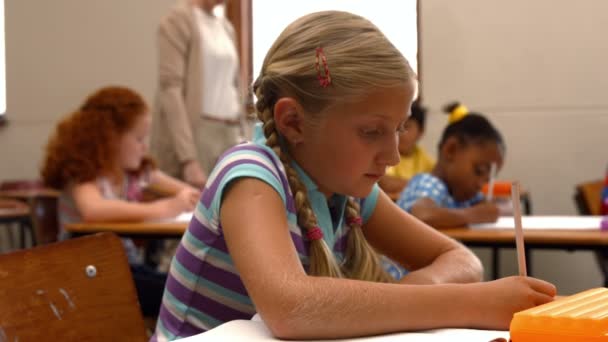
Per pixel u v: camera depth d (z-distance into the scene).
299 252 1.07
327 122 1.01
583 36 4.36
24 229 4.95
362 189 1.03
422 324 0.89
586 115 4.36
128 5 5.12
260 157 1.04
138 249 3.27
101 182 2.78
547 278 4.40
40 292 1.14
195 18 3.68
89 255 1.22
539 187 4.44
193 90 3.67
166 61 3.65
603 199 3.30
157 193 3.14
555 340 0.73
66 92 5.29
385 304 0.87
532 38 4.43
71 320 1.17
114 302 1.22
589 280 4.34
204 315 1.12
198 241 1.09
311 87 1.01
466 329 0.90
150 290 2.33
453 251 1.26
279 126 1.06
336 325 0.86
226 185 1.01
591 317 0.72
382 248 1.29
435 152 4.54
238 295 1.10
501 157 2.62
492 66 4.48
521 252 0.95
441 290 0.91
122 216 2.64
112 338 1.21
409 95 1.00
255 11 4.85
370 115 0.98
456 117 3.12
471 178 2.59
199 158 3.70
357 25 1.02
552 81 4.40
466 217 2.39
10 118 5.41
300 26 1.06
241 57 4.82
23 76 5.38
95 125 2.80
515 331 0.75
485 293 0.92
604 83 4.33
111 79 5.18
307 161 1.07
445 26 4.54
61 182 2.78
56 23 5.29
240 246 0.94
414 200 2.51
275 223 0.97
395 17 4.62
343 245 1.19
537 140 4.44
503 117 4.48
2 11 5.41
